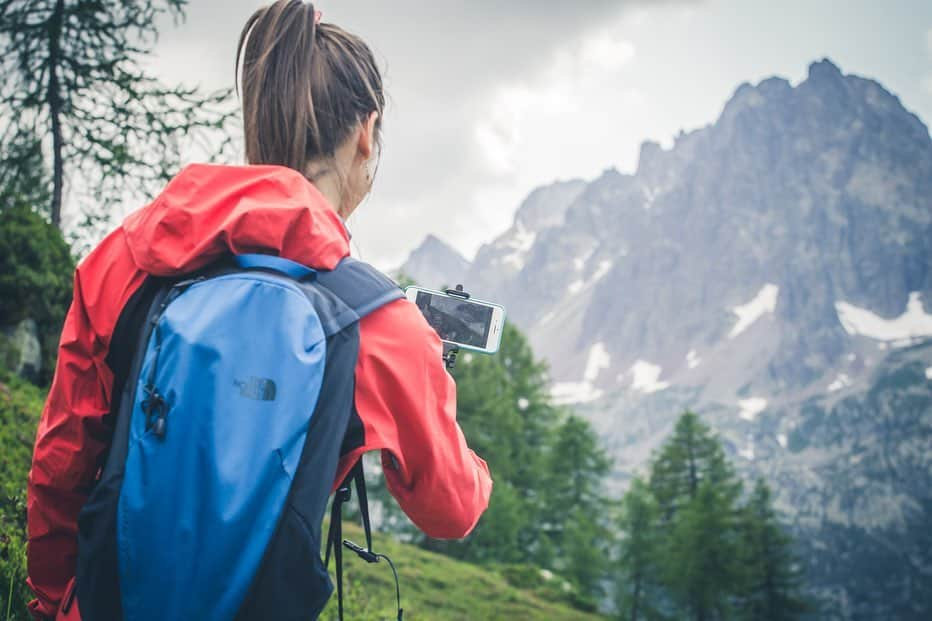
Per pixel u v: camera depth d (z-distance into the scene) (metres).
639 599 58.91
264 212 1.31
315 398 1.25
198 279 1.34
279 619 1.21
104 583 1.23
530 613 20.86
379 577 15.32
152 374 1.25
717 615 58.03
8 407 8.84
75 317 1.43
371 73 1.58
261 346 1.24
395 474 1.42
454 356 2.02
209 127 12.63
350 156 1.55
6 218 12.73
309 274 1.35
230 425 1.19
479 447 43.78
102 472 1.41
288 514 1.21
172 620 1.15
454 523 1.46
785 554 65.06
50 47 13.10
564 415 58.66
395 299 1.41
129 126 12.70
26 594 3.07
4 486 4.55
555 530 55.00
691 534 56.84
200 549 1.15
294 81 1.47
